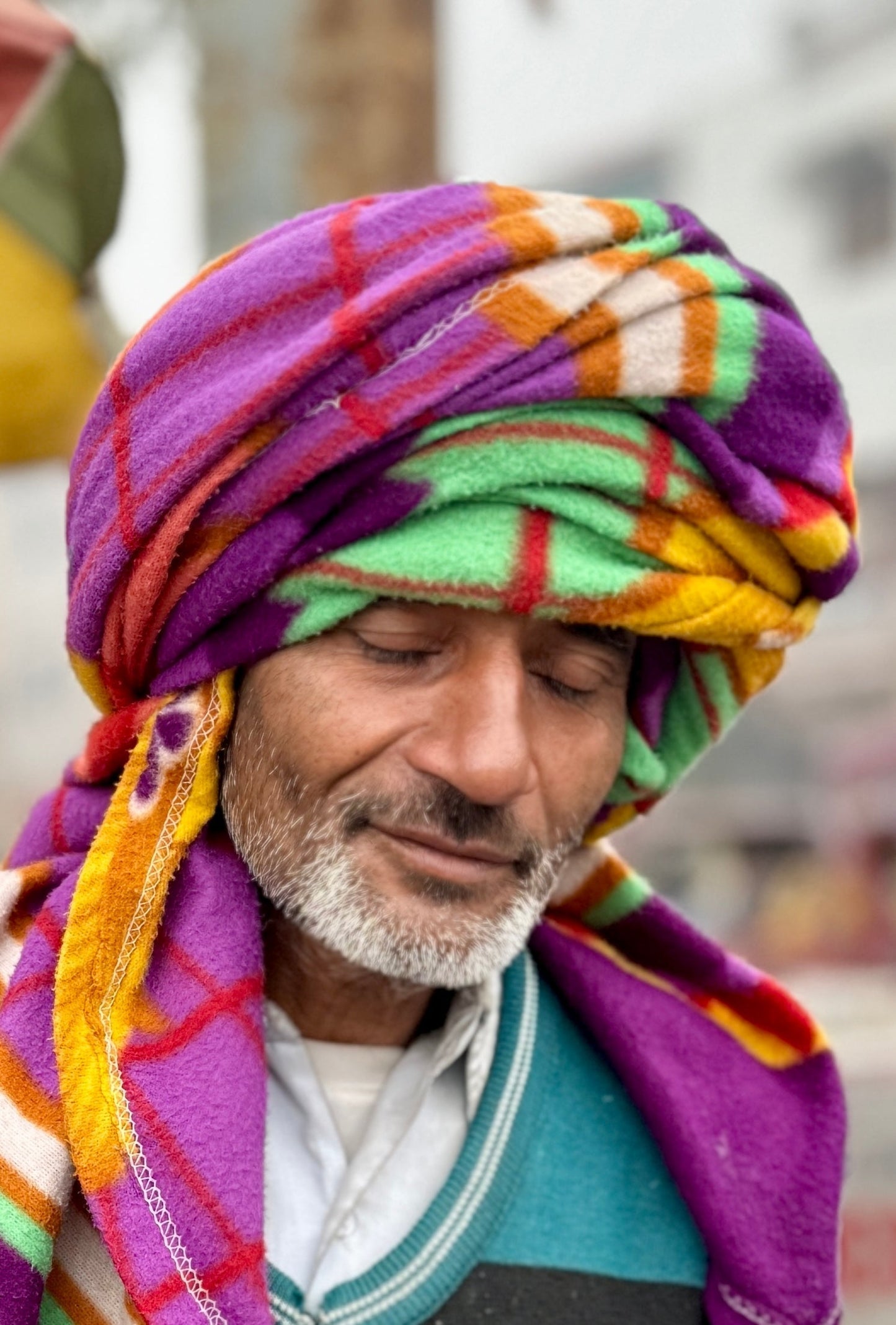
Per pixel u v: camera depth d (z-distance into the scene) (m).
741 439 0.92
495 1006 1.04
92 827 0.96
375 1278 0.94
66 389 1.90
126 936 0.86
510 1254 0.99
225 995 0.88
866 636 10.63
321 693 0.89
